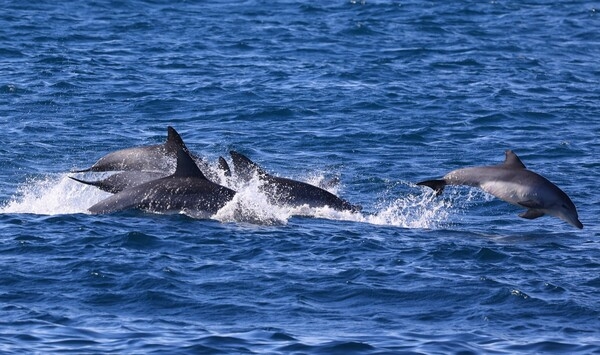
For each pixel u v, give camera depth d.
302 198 88.75
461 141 121.75
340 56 168.88
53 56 157.00
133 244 73.31
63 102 133.25
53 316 59.66
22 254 70.06
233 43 174.88
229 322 59.50
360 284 65.81
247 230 79.12
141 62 158.12
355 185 101.75
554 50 183.38
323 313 61.28
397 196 97.75
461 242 77.75
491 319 60.56
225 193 84.69
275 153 114.50
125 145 115.81
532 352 55.69
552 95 147.88
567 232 83.44
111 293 63.44
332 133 123.50
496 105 139.75
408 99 142.00
